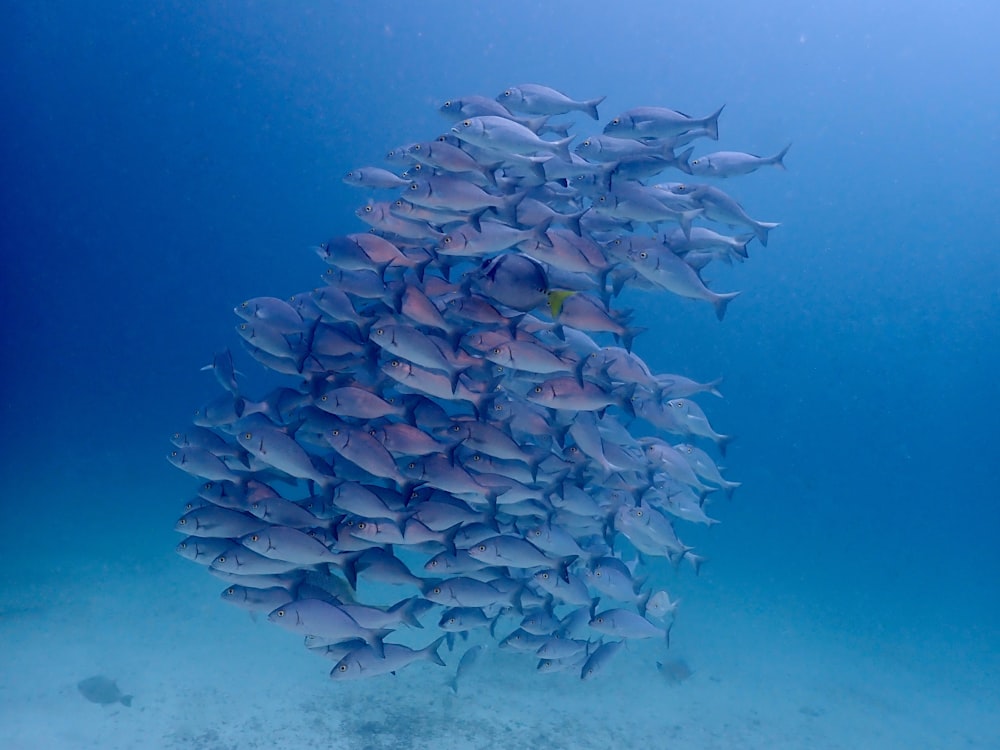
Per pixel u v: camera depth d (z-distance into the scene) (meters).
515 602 1.94
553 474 2.04
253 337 2.00
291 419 2.05
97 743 2.42
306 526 1.83
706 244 2.18
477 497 1.95
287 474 2.11
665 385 2.17
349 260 1.94
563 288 1.92
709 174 2.27
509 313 1.99
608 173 1.97
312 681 2.92
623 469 2.16
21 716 2.54
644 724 2.94
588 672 1.99
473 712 2.79
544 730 2.74
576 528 2.25
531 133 1.88
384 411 1.90
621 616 2.04
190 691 2.79
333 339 2.00
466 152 1.93
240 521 1.83
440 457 1.87
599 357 2.10
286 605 1.69
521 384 2.07
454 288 1.98
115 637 3.21
